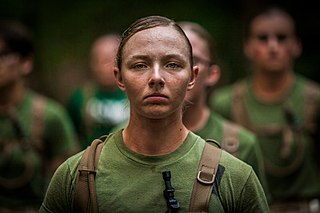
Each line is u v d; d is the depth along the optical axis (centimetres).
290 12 1264
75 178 424
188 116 618
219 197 415
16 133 743
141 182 414
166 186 411
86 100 930
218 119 630
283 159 777
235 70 1239
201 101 621
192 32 613
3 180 735
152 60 409
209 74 639
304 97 807
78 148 791
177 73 410
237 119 800
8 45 750
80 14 1300
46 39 1296
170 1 1287
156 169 416
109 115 917
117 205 412
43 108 756
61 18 1298
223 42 1259
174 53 410
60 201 427
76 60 1287
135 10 1287
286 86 809
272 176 777
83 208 418
